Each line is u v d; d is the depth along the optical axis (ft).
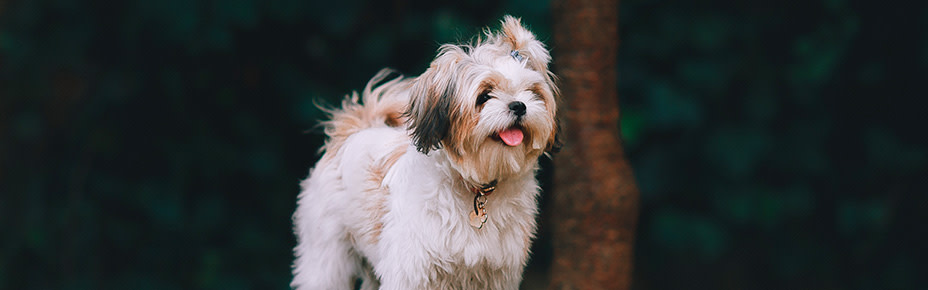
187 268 25.63
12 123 24.98
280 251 25.94
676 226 26.04
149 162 25.34
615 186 16.99
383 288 14.24
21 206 25.18
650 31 25.03
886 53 25.23
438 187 13.66
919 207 26.27
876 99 25.81
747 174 25.75
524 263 14.69
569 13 16.92
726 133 25.55
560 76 17.07
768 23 25.18
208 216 25.46
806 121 25.99
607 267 17.12
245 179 25.86
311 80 25.53
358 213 15.40
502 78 12.88
